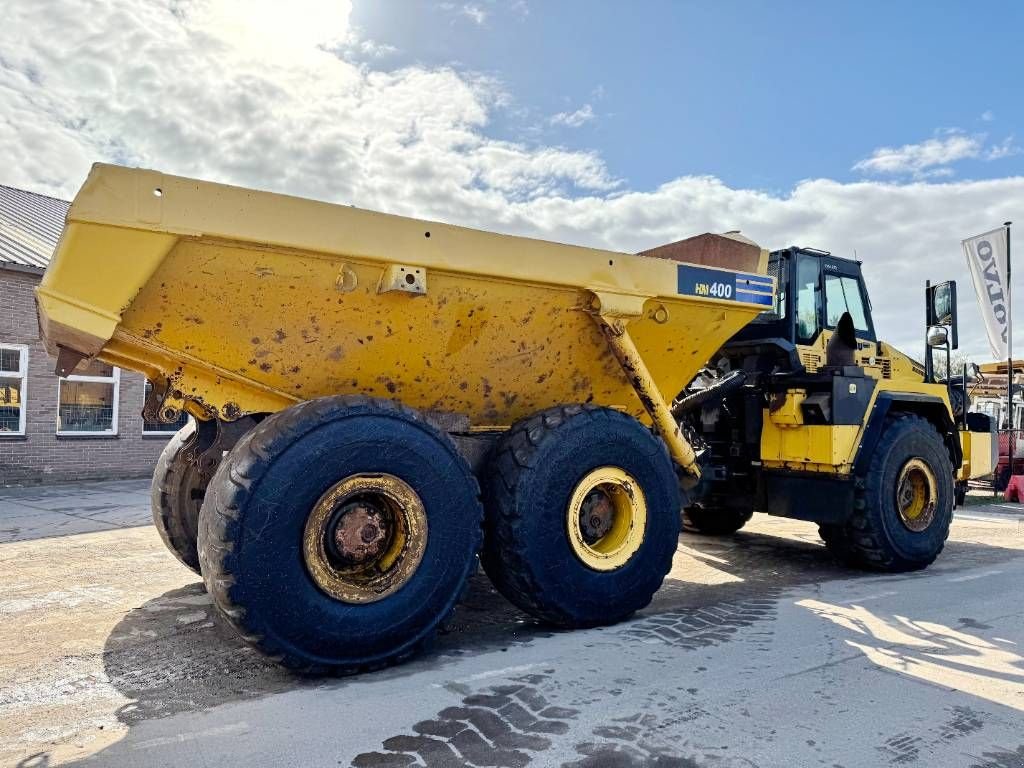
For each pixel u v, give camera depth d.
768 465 6.35
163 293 3.32
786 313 6.23
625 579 4.24
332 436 3.28
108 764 2.48
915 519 6.10
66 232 2.96
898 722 2.87
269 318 3.61
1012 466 12.63
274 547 3.10
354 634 3.30
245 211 3.28
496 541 3.96
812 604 4.80
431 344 4.08
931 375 6.77
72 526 7.83
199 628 4.10
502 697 3.07
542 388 4.70
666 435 4.84
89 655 3.65
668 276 4.67
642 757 2.54
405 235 3.69
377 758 2.52
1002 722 2.89
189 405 3.85
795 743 2.67
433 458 3.60
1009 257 12.84
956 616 4.51
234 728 2.76
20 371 12.25
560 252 4.20
